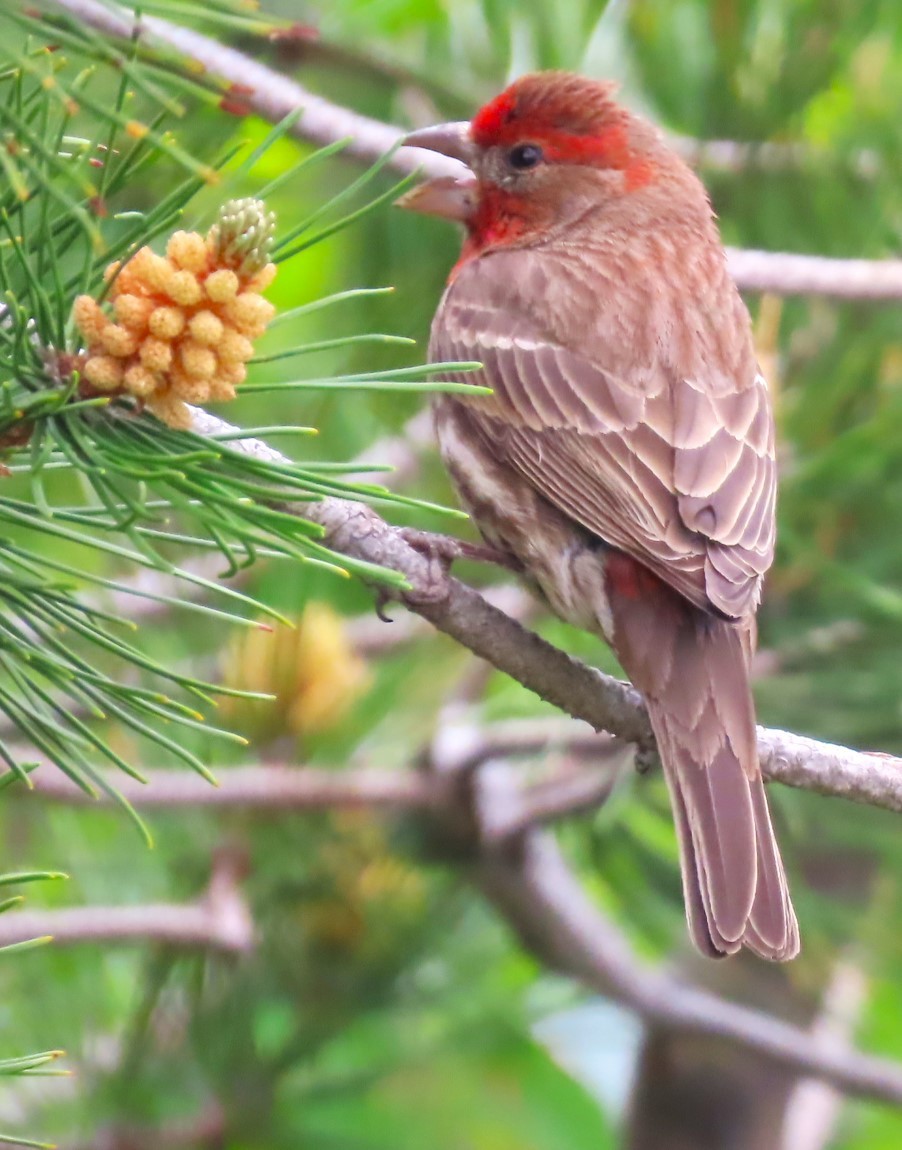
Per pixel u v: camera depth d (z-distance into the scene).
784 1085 11.57
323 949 9.08
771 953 6.61
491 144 9.01
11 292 4.54
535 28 9.52
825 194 9.58
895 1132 13.20
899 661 8.69
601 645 9.15
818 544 8.89
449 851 9.43
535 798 9.55
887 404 8.95
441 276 9.78
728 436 7.74
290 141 8.77
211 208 7.25
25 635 4.75
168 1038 8.88
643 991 10.37
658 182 8.92
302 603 9.20
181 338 4.43
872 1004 12.17
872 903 10.03
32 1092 8.83
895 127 9.48
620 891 9.93
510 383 8.05
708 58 9.55
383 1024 10.26
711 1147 11.55
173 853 9.00
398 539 6.63
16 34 4.57
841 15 9.27
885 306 9.13
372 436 10.07
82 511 4.89
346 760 9.02
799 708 8.67
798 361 9.48
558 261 8.48
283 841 8.89
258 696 4.66
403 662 9.75
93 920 8.49
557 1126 12.75
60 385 4.61
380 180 9.50
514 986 11.00
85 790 4.54
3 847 9.55
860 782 7.09
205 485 4.46
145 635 9.38
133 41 4.05
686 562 7.11
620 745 9.37
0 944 8.32
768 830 6.84
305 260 10.98
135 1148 8.88
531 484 7.86
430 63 9.63
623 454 7.66
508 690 10.23
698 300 8.30
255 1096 9.01
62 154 5.00
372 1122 11.88
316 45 9.22
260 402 10.05
